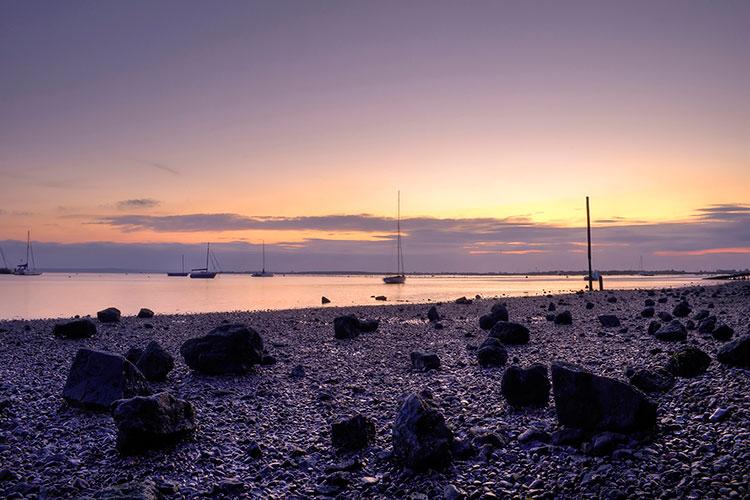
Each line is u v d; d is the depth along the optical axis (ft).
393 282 493.36
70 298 259.80
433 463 32.22
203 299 253.03
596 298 177.17
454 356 71.82
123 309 183.21
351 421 37.40
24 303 219.41
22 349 79.56
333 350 78.84
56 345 83.71
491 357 63.05
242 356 60.95
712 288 210.18
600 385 34.17
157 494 27.43
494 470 31.65
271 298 260.62
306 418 44.70
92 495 26.81
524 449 34.22
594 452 31.60
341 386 55.83
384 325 111.14
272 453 36.58
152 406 36.52
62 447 37.55
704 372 45.03
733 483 25.62
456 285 503.20
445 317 126.00
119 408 36.19
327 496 30.32
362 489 30.91
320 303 217.36
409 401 35.06
